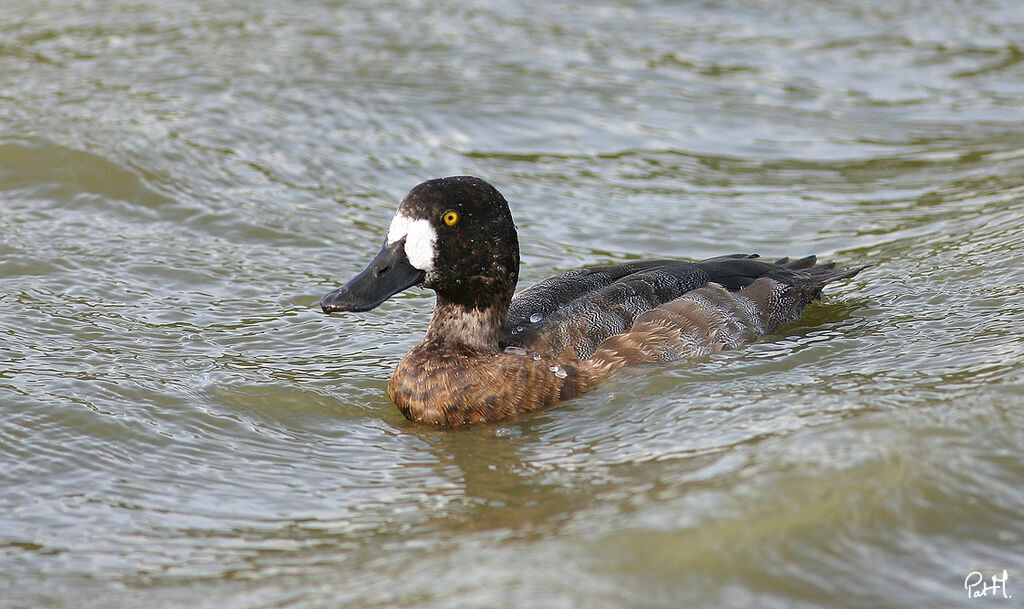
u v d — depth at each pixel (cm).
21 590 708
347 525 782
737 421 884
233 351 1109
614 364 1005
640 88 1862
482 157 1619
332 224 1414
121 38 1945
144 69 1812
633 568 664
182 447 914
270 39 1962
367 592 668
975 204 1429
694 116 1772
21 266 1268
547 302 1062
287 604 667
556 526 736
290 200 1468
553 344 1005
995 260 1203
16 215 1402
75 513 808
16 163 1496
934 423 823
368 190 1511
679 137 1702
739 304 1085
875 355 1006
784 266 1177
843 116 1783
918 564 682
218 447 917
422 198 980
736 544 688
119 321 1157
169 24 2011
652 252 1362
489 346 1005
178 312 1188
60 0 2122
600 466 839
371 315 1209
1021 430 812
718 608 634
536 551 692
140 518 802
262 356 1102
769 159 1636
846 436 808
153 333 1136
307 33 1998
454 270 984
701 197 1516
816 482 747
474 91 1814
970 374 924
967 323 1057
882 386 923
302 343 1135
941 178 1553
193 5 2106
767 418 880
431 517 782
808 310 1164
